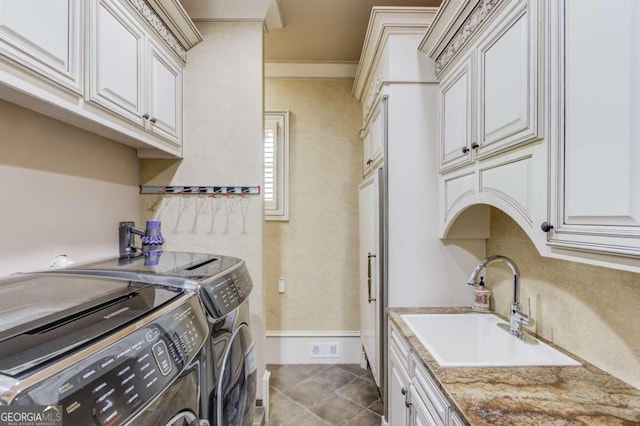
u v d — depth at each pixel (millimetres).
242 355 1268
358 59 2967
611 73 758
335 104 3055
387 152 1939
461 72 1574
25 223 1226
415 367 1344
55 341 568
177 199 2020
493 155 1292
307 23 2432
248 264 2033
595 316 1135
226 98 2031
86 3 1139
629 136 715
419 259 1933
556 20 926
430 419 1139
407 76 1916
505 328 1508
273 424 2111
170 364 696
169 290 972
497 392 970
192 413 843
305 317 3021
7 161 1158
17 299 806
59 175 1380
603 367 1102
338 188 3057
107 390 534
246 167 2035
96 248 1604
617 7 742
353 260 3043
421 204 1937
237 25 2037
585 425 820
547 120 972
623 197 730
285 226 3023
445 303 1933
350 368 2891
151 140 1637
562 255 932
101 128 1414
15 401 433
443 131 1823
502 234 1744
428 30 1736
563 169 911
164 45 1738
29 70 907
